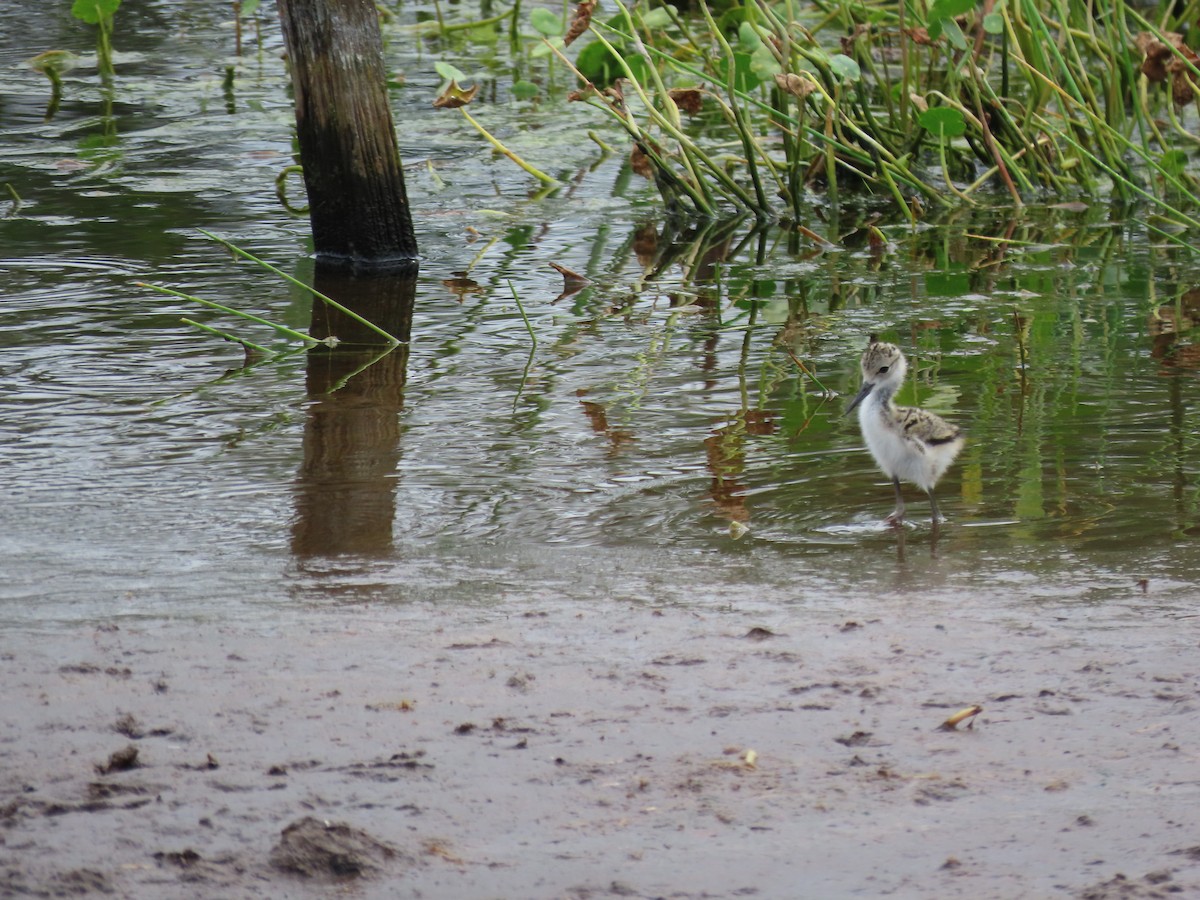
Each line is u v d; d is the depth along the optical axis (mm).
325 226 17938
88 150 23344
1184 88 20266
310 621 8398
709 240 19531
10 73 28969
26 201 20406
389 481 11094
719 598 8805
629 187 22109
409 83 28500
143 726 7027
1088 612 8461
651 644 8078
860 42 22641
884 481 11109
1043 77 20953
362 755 6777
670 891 5723
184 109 26266
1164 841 6039
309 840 5922
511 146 24219
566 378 13773
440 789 6480
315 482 11062
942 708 7270
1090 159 21422
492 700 7355
